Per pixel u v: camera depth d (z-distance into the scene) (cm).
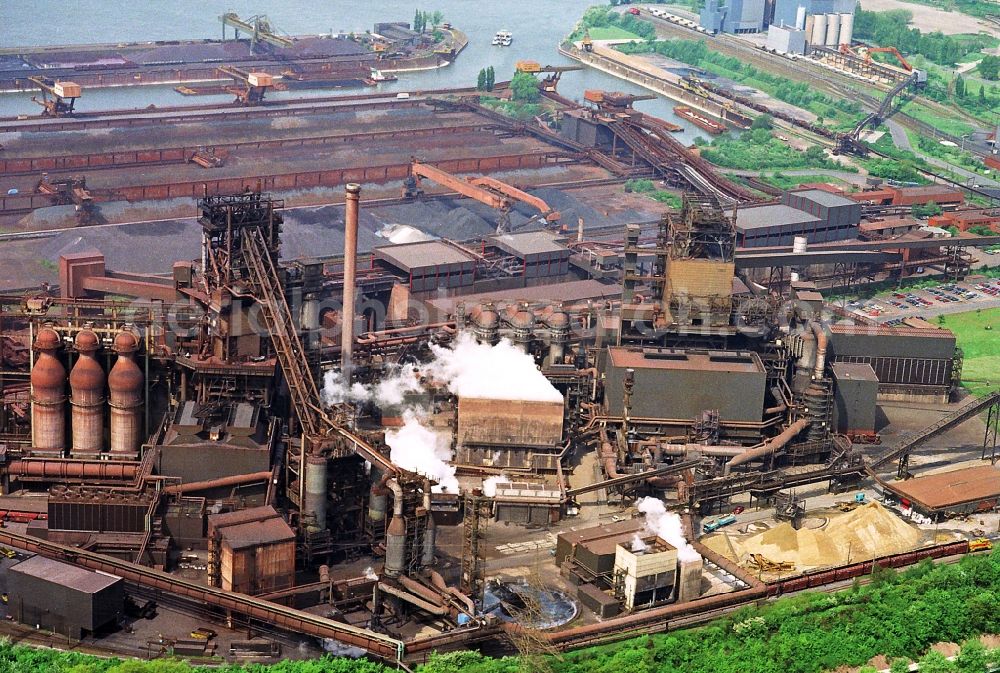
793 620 16612
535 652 15388
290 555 16375
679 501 19488
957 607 17050
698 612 16762
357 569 17612
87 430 19725
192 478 18375
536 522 19225
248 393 19938
